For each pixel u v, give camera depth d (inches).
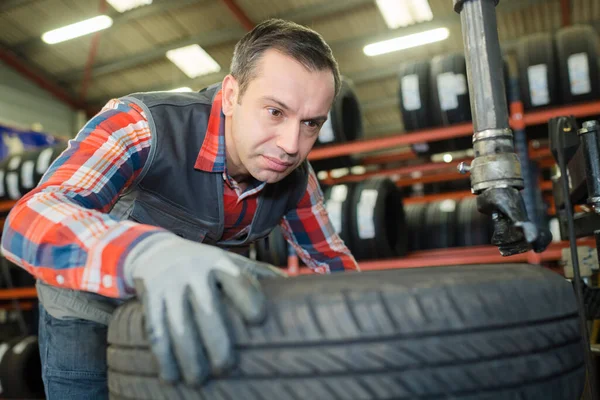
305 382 20.1
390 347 20.1
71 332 40.6
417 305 20.8
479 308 21.5
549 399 23.0
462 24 31.2
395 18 290.7
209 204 43.0
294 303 20.9
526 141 107.7
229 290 20.3
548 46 107.4
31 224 26.2
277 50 33.9
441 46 317.1
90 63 336.5
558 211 58.7
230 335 20.6
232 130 38.7
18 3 279.7
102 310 38.8
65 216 25.8
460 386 20.7
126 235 23.8
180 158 40.1
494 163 29.1
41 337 43.1
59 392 41.0
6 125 258.5
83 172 31.7
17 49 324.2
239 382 20.5
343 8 280.8
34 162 156.9
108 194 33.7
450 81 110.3
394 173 142.8
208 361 20.2
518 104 104.6
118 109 37.5
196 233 43.7
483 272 24.6
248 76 35.2
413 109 115.1
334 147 122.6
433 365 20.5
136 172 38.7
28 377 126.5
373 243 113.0
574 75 103.0
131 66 338.6
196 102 42.1
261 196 46.0
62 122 368.8
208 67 337.4
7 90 332.2
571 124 45.1
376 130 422.3
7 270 163.0
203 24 296.4
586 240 99.3
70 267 24.2
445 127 111.2
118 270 22.8
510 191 28.9
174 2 275.9
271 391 20.2
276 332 20.4
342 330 20.1
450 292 21.5
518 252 33.2
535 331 23.0
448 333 20.8
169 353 20.0
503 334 21.9
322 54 34.2
